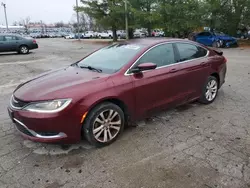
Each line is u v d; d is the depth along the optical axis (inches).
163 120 173.2
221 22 942.4
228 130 157.2
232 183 107.2
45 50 792.3
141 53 154.6
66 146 139.2
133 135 151.3
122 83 141.3
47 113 120.1
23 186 107.4
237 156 127.4
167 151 133.3
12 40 641.6
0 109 201.5
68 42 1403.8
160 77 159.3
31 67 418.6
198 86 191.5
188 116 180.2
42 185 108.0
